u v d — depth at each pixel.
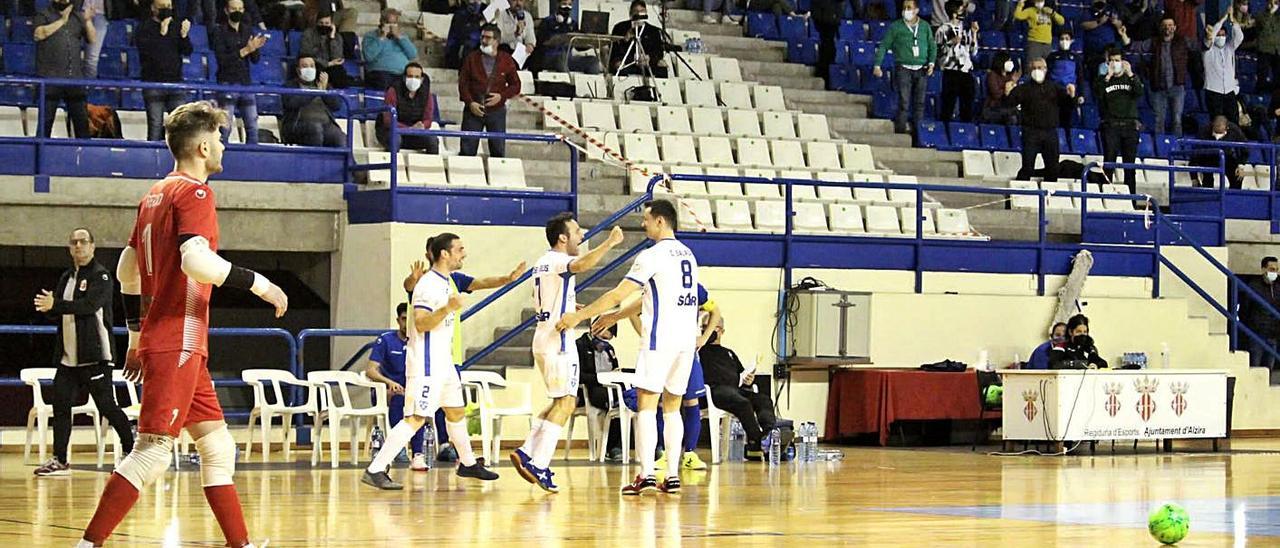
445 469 15.28
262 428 16.05
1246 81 30.69
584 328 18.83
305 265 20.20
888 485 13.62
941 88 26.91
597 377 16.61
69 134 19.38
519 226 19.34
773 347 20.02
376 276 18.75
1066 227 24.20
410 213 18.72
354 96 19.58
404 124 20.83
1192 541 9.41
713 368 16.86
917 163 25.00
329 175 19.55
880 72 25.64
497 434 16.38
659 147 22.98
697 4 27.34
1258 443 21.06
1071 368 18.66
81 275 14.16
